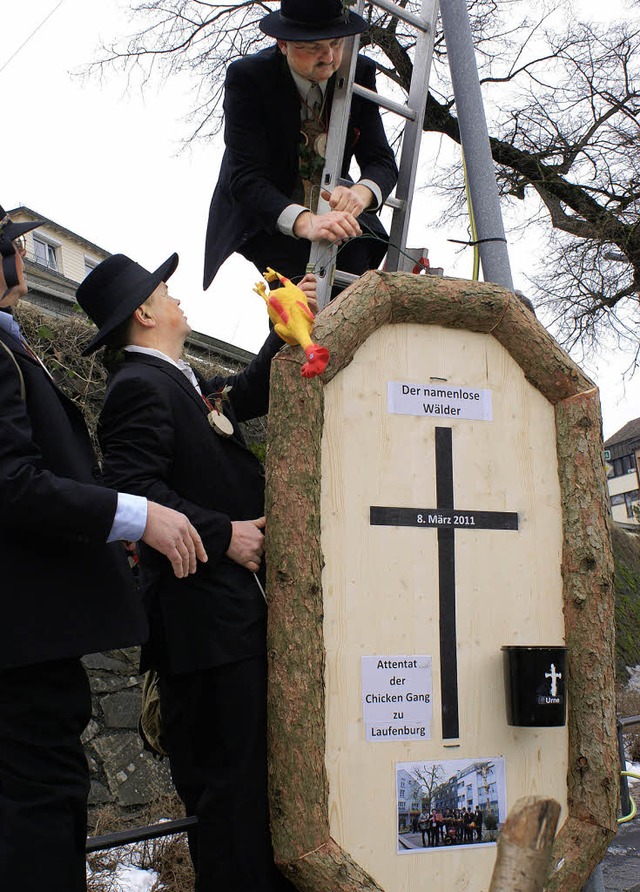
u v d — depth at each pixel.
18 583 1.93
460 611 2.42
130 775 5.00
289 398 2.28
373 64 3.14
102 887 3.79
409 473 2.43
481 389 2.56
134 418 2.29
